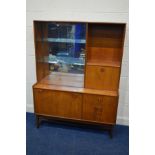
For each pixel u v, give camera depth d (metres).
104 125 2.46
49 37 2.53
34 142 2.36
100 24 2.24
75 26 2.38
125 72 2.49
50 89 2.35
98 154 2.19
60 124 2.74
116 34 2.29
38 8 2.45
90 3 2.30
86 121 2.43
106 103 2.27
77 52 2.53
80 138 2.46
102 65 2.24
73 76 2.70
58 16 2.43
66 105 2.39
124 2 2.22
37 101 2.46
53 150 2.24
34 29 2.25
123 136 2.51
